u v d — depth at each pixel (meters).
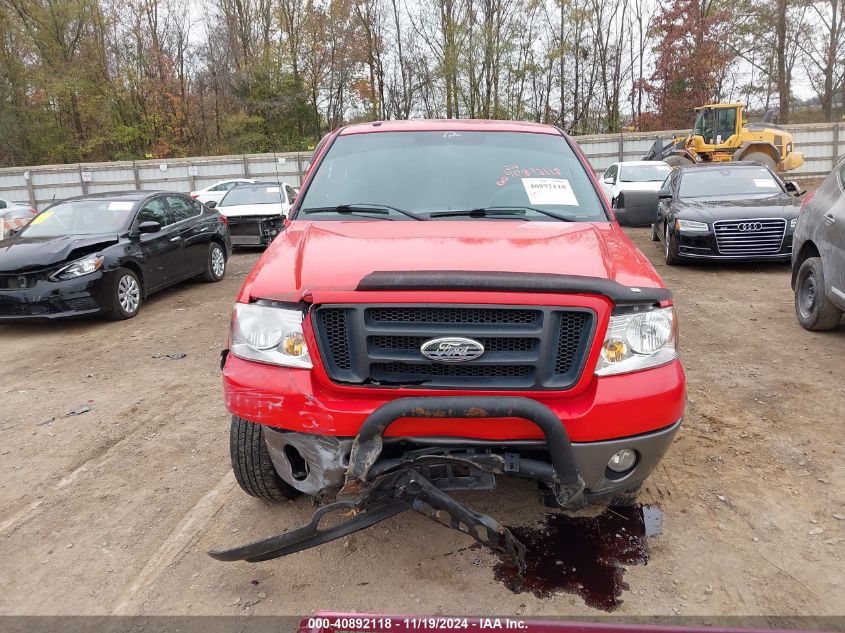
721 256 9.63
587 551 2.91
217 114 40.62
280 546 2.42
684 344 6.05
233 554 2.43
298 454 2.74
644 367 2.52
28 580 2.85
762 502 3.30
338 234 3.10
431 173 3.73
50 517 3.36
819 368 5.27
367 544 3.02
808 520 3.13
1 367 6.21
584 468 2.46
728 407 4.52
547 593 2.65
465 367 2.45
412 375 2.46
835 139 27.31
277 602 2.64
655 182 16.20
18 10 37.25
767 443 3.95
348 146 4.03
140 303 8.32
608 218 3.49
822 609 2.54
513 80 38.00
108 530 3.22
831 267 5.84
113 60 39.06
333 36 39.03
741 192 10.70
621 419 2.43
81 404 5.03
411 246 2.84
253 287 2.67
